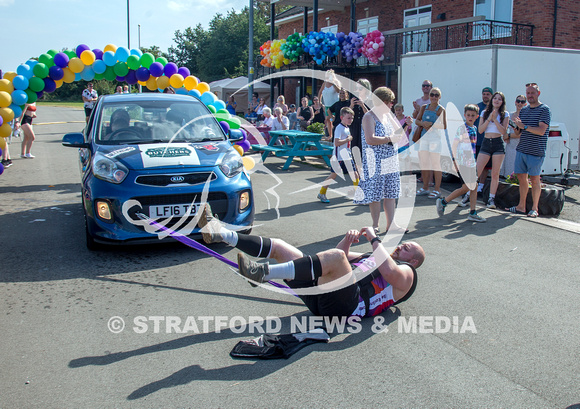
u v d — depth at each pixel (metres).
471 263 5.05
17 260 5.06
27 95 9.40
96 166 5.22
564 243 5.73
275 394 2.80
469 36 16.69
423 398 2.76
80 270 4.80
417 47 18.52
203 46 56.41
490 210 7.36
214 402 2.72
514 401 2.74
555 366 3.11
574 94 9.84
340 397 2.77
